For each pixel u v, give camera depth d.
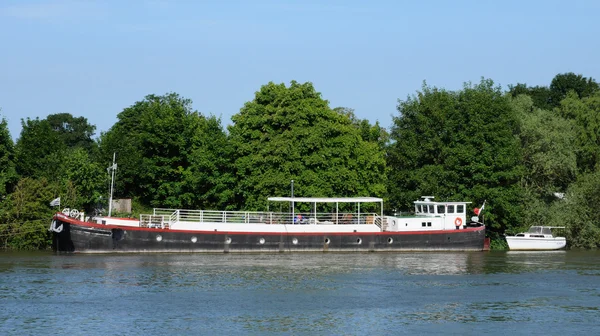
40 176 110.62
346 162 113.38
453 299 66.50
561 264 91.44
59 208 101.88
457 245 104.06
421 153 119.62
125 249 92.62
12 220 102.44
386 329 55.72
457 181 116.62
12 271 78.44
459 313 61.00
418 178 115.69
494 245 116.56
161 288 69.75
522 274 81.88
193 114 141.25
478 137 115.62
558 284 75.00
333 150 111.38
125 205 118.75
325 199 99.44
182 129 124.00
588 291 71.00
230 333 54.03
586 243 116.31
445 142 119.69
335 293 68.56
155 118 124.88
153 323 56.38
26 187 104.62
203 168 114.50
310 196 106.81
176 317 58.31
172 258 89.75
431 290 70.94
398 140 122.94
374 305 63.53
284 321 57.56
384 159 122.06
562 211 116.75
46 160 113.50
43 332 53.62
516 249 110.69
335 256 95.38
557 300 66.50
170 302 63.59
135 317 58.12
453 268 86.25
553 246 111.62
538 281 76.88
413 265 87.88
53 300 63.84
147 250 93.19
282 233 97.62
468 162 115.69
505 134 115.12
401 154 121.56
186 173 116.94
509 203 113.50
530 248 110.88
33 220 102.31
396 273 81.31
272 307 62.22
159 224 94.94
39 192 104.25
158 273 78.19
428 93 125.81
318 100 113.06
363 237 100.12
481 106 116.25
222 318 58.16
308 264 86.88
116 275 76.56
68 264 83.69
